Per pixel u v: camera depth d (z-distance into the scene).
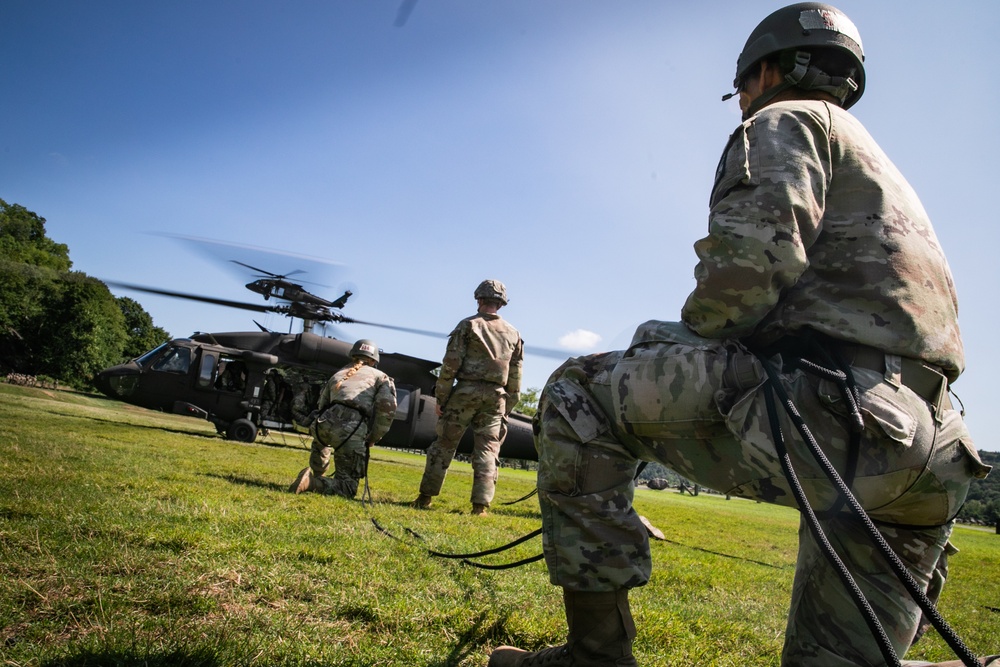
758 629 3.13
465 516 6.14
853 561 1.56
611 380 1.68
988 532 20.05
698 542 6.90
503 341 6.83
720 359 1.50
